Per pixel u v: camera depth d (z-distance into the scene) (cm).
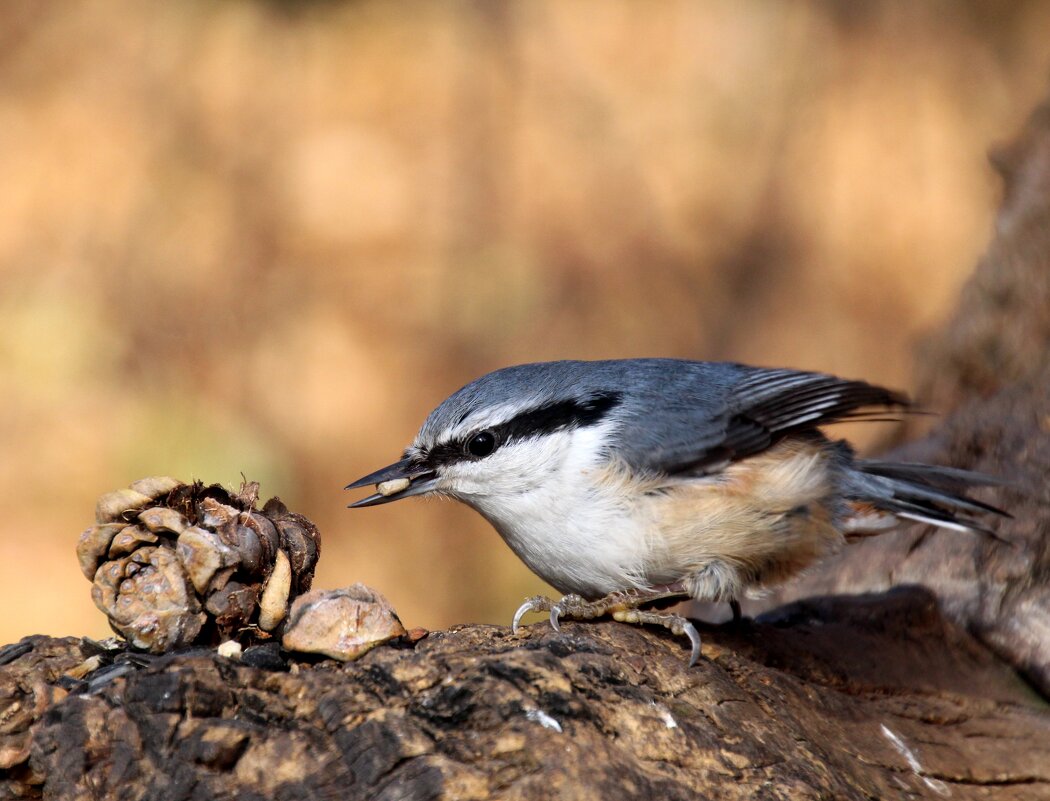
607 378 574
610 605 519
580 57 1659
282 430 1270
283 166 1525
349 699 396
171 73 1588
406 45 1664
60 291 1330
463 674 406
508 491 556
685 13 1714
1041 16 1557
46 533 1102
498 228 1497
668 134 1589
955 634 594
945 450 684
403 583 1145
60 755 395
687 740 412
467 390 575
